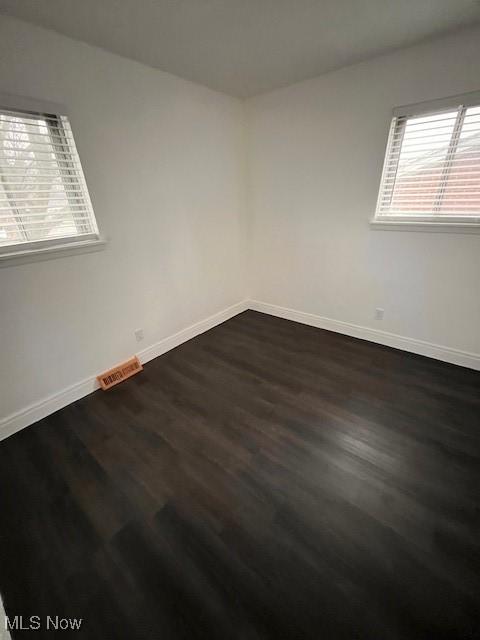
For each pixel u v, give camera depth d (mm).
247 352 2580
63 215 1788
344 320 2805
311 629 907
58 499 1357
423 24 1569
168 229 2395
